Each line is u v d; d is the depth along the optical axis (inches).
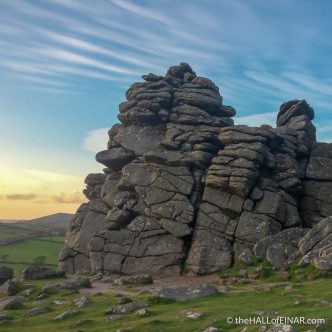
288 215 2233.0
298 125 2790.4
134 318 1032.2
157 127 2743.6
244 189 2175.2
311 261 1542.8
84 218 2568.9
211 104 2787.9
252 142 2340.1
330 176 2455.7
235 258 2042.3
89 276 2137.1
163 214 2251.5
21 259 4635.8
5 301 1347.2
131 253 2229.3
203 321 925.2
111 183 2625.5
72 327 1000.9
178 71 3088.1
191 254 2114.9
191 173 2368.4
